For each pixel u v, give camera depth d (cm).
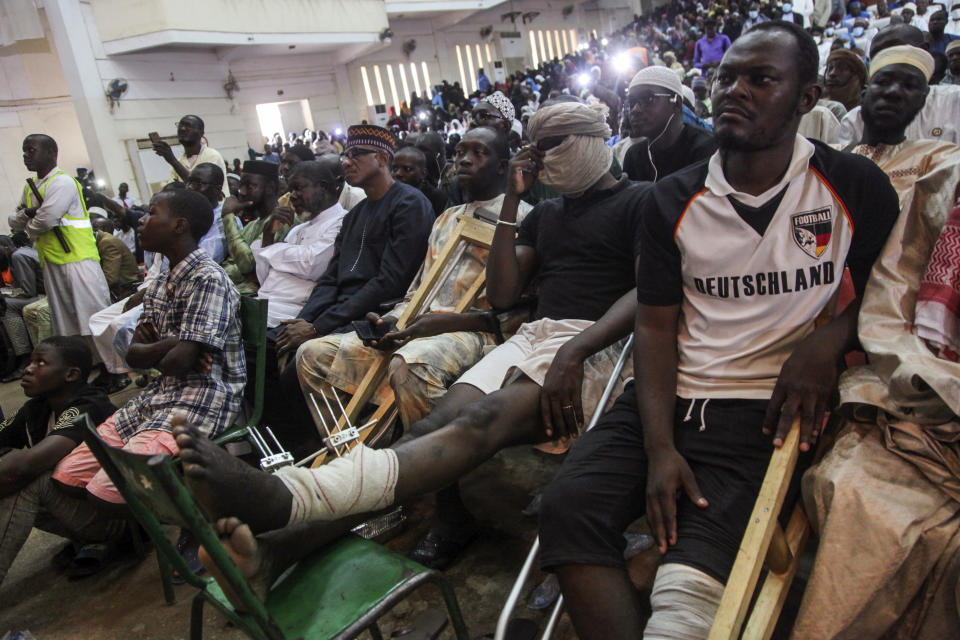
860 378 150
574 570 150
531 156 233
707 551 142
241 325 280
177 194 264
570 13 3066
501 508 273
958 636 134
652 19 2553
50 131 1593
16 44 1519
